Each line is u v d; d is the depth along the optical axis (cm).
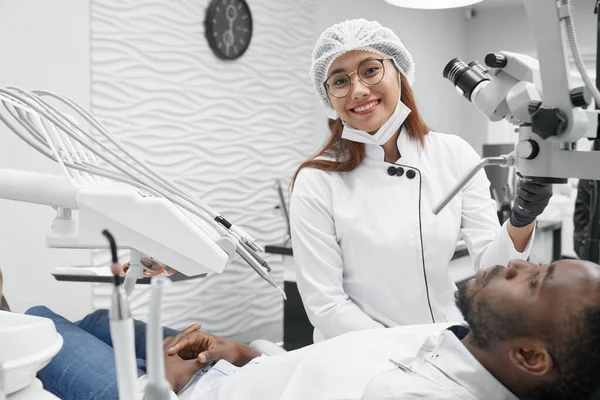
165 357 142
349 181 172
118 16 296
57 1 270
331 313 158
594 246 180
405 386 97
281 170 399
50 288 272
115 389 117
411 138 174
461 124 598
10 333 75
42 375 129
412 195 167
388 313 168
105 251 292
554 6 76
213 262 83
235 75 362
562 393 90
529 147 87
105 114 293
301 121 414
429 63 541
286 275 330
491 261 153
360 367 111
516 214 126
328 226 169
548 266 93
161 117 320
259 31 375
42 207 268
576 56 76
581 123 79
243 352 150
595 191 179
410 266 164
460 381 97
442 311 170
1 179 85
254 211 379
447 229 166
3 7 251
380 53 162
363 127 163
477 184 171
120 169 87
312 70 175
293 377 113
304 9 410
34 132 91
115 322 53
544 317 89
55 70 271
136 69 306
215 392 122
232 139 362
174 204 88
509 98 90
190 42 334
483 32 587
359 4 460
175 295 329
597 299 86
